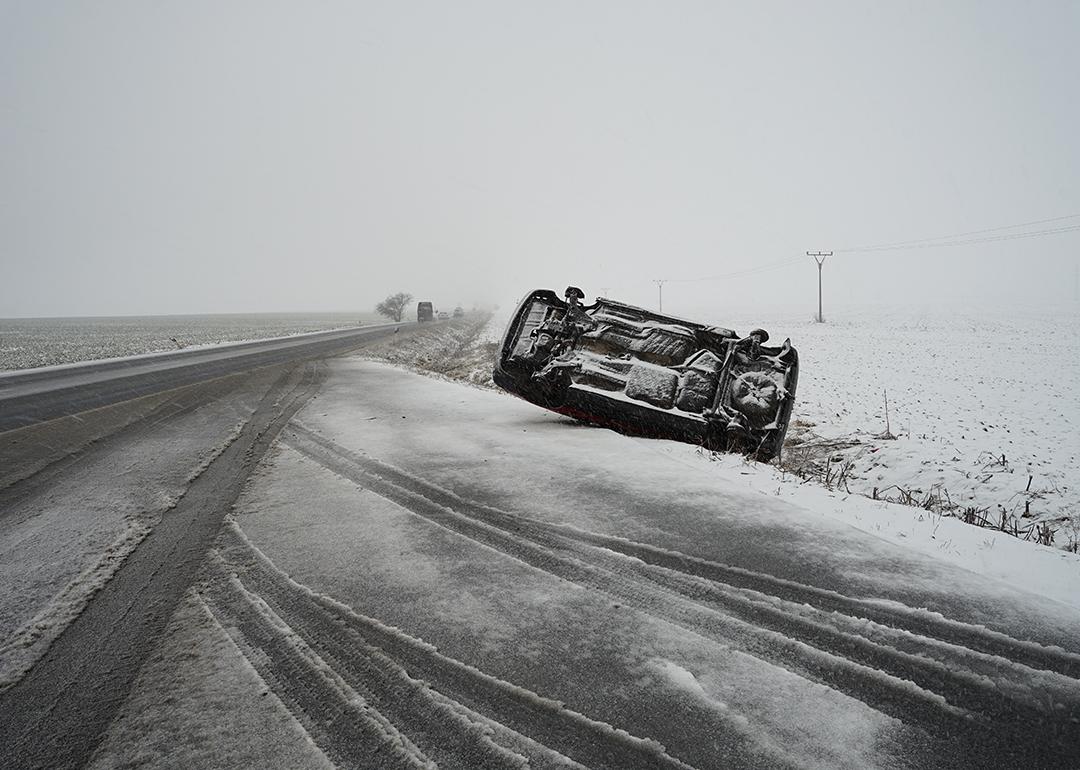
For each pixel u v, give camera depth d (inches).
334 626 107.1
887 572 130.7
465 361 949.2
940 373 815.7
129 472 217.9
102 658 97.3
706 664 96.0
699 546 144.1
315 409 362.0
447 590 121.1
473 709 84.7
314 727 81.0
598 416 289.0
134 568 132.6
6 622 109.3
